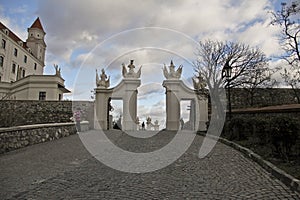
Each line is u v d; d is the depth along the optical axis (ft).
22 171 17.40
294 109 27.40
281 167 16.01
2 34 116.78
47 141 34.78
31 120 62.28
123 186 14.03
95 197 12.32
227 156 22.06
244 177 15.37
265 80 58.49
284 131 18.12
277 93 58.85
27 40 160.86
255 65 56.49
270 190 12.93
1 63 117.08
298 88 57.88
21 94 88.48
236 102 56.18
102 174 16.61
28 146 29.68
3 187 13.85
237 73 53.36
